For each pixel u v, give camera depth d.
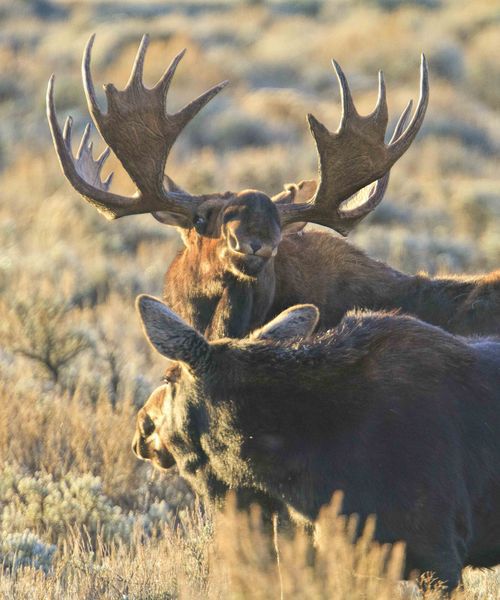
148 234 47.19
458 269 45.66
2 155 59.09
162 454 14.30
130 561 17.05
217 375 12.84
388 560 12.38
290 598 12.70
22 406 23.39
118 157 16.84
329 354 12.80
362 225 54.75
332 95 88.38
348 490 12.45
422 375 12.86
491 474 12.88
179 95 76.25
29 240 44.94
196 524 18.91
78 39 92.62
